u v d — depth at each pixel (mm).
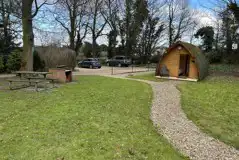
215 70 29391
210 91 16469
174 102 12586
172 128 8461
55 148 5820
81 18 44250
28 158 5305
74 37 42906
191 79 22953
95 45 49531
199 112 10836
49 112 8875
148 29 51938
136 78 23719
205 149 6809
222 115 10469
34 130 6926
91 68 39094
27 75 18156
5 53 27906
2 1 23688
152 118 9492
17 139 6258
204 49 43938
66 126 7379
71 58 31328
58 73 18125
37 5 20172
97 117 8547
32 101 10773
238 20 31516
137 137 7047
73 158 5414
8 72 25578
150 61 52531
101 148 6020
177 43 24078
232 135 8039
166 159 5883
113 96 12836
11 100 10922
